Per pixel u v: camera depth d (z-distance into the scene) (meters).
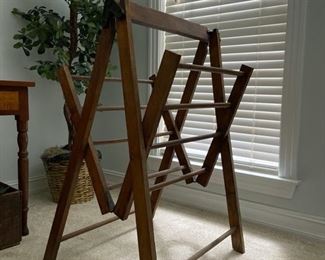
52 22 1.89
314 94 1.53
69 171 1.19
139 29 2.17
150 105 0.94
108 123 2.42
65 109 1.96
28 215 1.78
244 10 1.78
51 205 1.95
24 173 1.50
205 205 1.94
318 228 1.56
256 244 1.50
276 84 1.70
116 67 2.16
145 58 2.16
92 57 2.12
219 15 1.87
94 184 1.14
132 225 1.68
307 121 1.56
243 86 1.28
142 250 0.96
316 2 1.50
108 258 1.35
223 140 1.37
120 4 0.92
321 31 1.49
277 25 1.67
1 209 1.38
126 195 1.06
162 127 2.11
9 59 2.02
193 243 1.50
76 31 2.03
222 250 1.44
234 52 1.83
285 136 1.63
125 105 0.95
